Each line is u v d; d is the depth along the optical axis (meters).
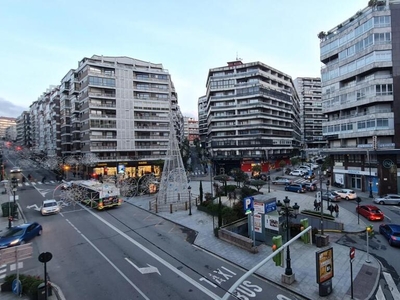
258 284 12.91
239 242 17.52
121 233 21.14
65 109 69.75
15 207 26.44
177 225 23.25
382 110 35.28
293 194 36.47
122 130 58.50
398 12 34.19
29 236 19.52
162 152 63.91
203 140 126.62
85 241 19.34
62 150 72.56
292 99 82.31
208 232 20.73
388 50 34.34
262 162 66.25
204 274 14.05
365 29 36.09
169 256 16.45
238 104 68.50
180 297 11.92
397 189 33.72
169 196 30.67
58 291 12.59
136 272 14.40
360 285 12.45
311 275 13.52
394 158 33.81
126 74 59.62
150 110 62.22
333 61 43.03
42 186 46.91
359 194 35.53
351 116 38.91
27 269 14.98
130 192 36.97
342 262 14.95
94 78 55.41
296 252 16.48
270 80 72.00
